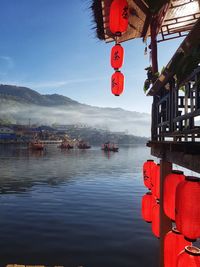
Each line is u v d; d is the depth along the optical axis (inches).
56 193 1204.5
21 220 755.4
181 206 130.1
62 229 678.5
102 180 1652.3
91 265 486.6
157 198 256.4
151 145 288.8
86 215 814.5
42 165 2645.2
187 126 175.5
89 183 1525.6
